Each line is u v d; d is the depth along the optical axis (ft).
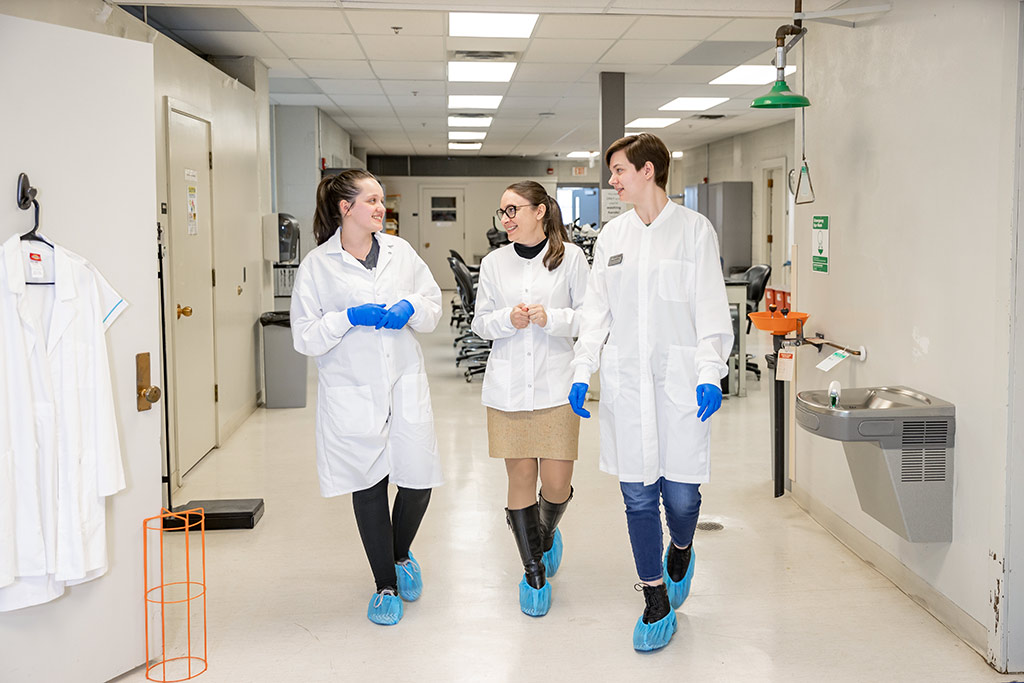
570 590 10.50
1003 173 8.13
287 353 21.94
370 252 9.53
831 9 11.03
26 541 7.24
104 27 12.17
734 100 31.32
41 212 7.53
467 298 28.35
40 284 7.37
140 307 8.25
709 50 22.25
